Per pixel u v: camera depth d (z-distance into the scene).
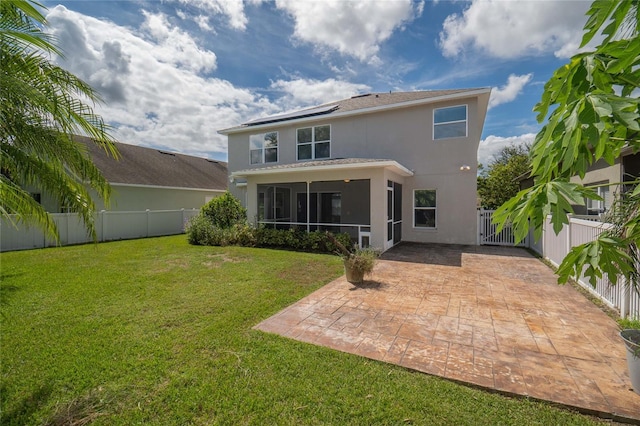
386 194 10.34
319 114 14.82
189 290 6.18
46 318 4.75
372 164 9.80
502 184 21.02
